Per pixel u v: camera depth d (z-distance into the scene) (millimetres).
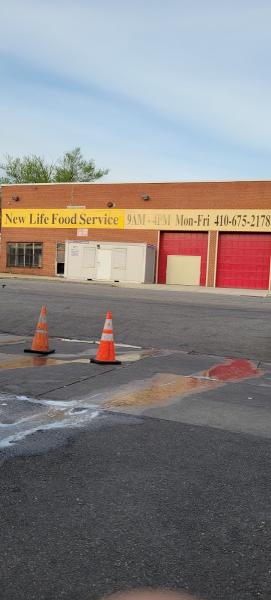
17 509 3324
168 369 7918
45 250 37719
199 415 5516
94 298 17734
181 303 17578
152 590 2555
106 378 7109
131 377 7227
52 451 4348
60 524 3148
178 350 9812
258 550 2930
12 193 38625
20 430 4863
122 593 2525
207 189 33281
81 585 2576
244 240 32969
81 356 8750
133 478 3854
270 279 32094
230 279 33250
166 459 4250
